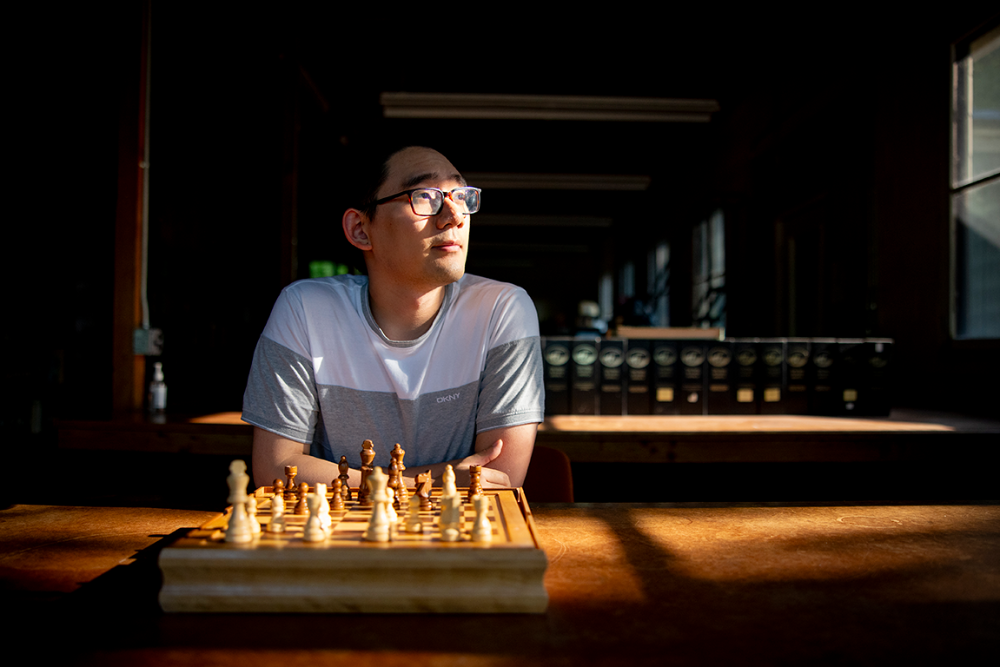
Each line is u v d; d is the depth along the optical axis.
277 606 0.67
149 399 2.87
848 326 4.14
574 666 0.56
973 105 3.09
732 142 6.61
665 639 0.61
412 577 0.67
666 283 9.56
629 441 2.23
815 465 2.44
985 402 2.85
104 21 2.90
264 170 4.92
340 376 1.36
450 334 1.39
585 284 18.64
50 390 2.82
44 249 2.86
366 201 1.27
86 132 2.91
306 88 6.15
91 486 2.46
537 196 12.09
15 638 0.62
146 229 2.96
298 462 1.25
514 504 0.91
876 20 3.80
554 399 2.66
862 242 3.96
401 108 6.68
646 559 0.85
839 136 4.30
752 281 5.92
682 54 6.03
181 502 1.25
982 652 0.59
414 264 1.24
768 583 0.76
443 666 0.56
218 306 4.25
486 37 5.71
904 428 2.31
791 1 4.51
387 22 5.43
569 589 0.74
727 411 2.67
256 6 4.55
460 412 1.39
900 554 0.87
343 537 0.74
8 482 2.31
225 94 4.34
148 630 0.63
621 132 8.26
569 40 5.78
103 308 2.88
